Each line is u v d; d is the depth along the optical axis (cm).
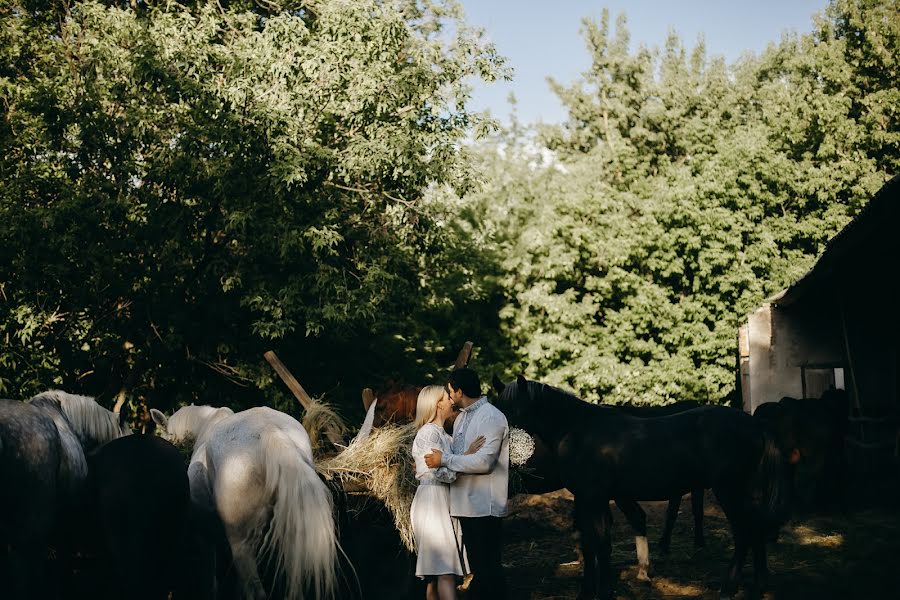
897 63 2558
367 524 643
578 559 895
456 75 1286
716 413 706
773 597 710
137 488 528
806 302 1839
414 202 1345
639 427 718
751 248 2242
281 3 1503
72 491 564
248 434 541
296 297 1189
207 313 1326
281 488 509
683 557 896
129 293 1212
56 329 1220
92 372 1348
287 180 1073
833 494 1115
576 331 2272
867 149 2472
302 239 1149
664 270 2278
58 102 1111
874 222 977
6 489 510
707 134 2669
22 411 532
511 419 738
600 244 2264
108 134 1139
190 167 1131
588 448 717
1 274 1111
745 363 2003
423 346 2047
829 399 1182
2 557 606
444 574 555
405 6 1677
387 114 1273
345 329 1382
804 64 2734
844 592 715
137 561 523
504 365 2247
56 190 1140
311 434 718
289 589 511
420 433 575
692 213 2212
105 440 639
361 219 1364
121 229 1159
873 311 1393
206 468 569
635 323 2300
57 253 1100
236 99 1099
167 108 1175
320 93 1177
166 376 1391
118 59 1133
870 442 1334
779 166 2306
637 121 3309
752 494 692
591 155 2922
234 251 1290
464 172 1270
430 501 563
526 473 751
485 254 2358
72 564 618
